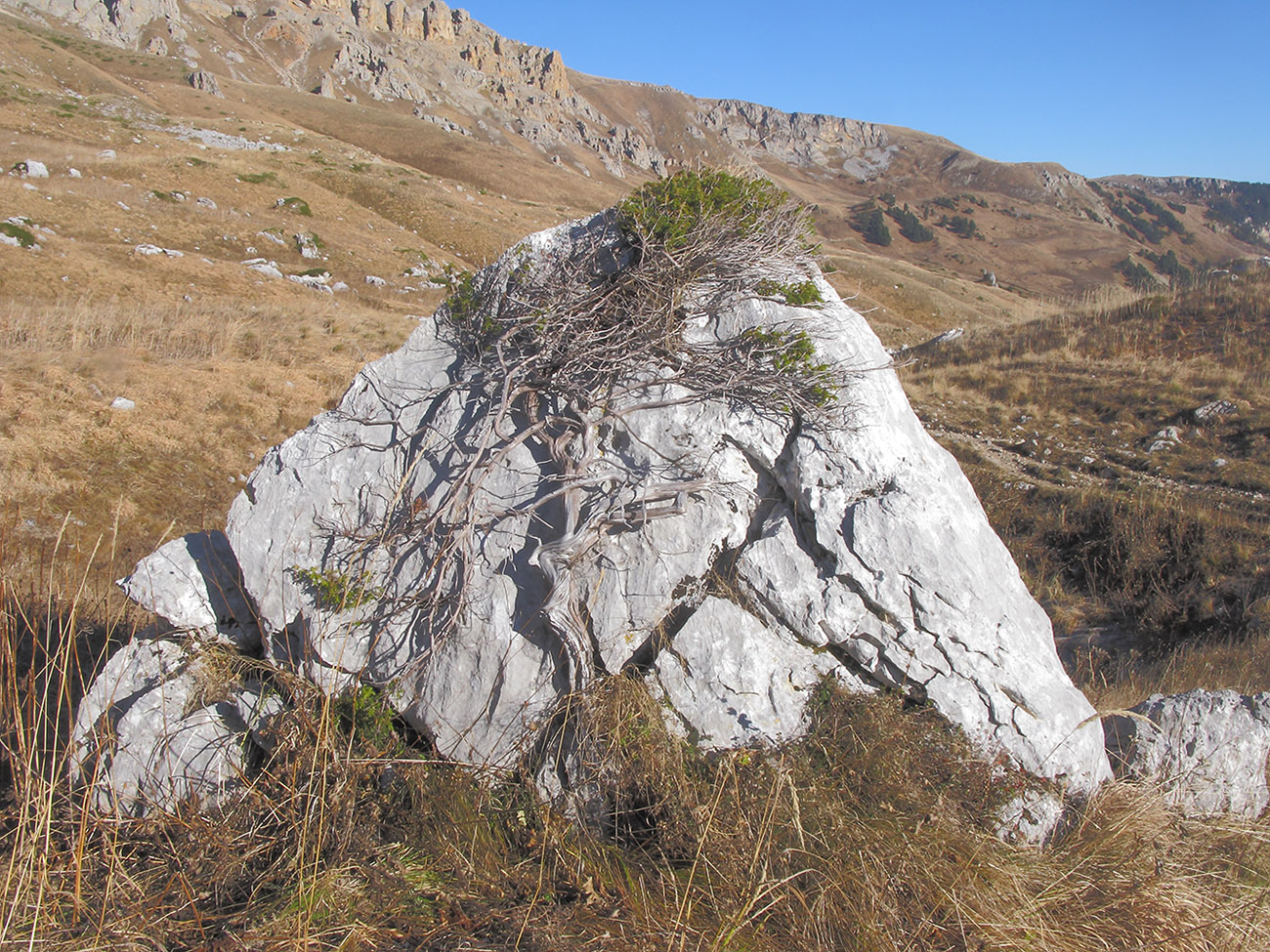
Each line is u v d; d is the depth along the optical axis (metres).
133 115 63.91
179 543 4.20
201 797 3.47
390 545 3.73
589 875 3.06
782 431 3.86
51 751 3.85
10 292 20.30
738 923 2.79
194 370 15.57
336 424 4.16
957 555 3.62
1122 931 2.98
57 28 121.25
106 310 19.06
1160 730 4.00
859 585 3.56
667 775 3.22
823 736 3.37
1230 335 18.84
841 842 3.02
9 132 46.59
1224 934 3.06
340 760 3.36
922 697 3.54
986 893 3.00
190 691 3.83
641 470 3.79
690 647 3.46
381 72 161.75
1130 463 13.84
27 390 12.33
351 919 2.85
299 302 27.00
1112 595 9.99
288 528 3.93
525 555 3.67
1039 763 3.49
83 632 4.71
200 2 156.50
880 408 3.95
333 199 50.44
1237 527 10.16
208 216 38.88
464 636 3.52
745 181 4.32
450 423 4.05
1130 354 19.27
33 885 2.92
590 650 3.46
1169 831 3.56
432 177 68.50
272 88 114.31
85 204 33.12
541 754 3.43
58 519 9.15
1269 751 3.97
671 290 4.05
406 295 37.28
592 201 95.69
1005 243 172.12
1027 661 3.59
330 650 3.61
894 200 190.62
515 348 4.14
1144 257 165.25
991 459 14.76
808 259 4.42
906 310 67.50
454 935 2.80
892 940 2.78
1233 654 7.61
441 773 3.41
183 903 2.96
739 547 3.76
